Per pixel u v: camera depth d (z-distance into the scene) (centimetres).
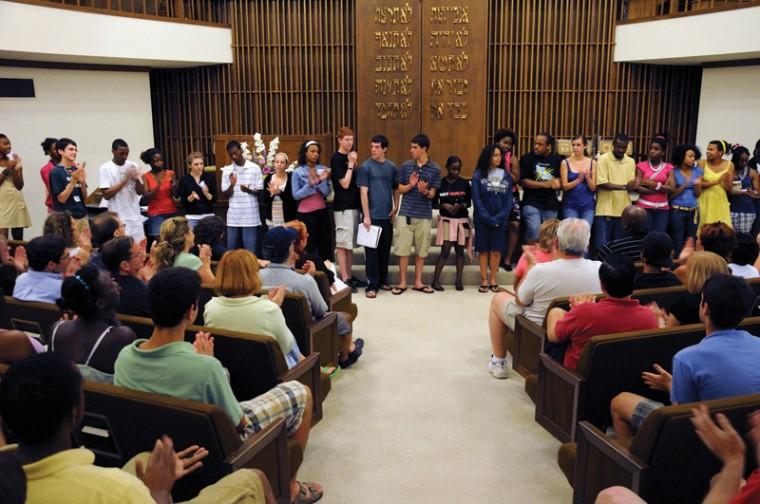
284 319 359
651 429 225
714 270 323
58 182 630
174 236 416
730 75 907
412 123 991
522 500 314
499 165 672
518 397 434
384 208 672
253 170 699
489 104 1027
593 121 1020
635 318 324
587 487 266
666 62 959
